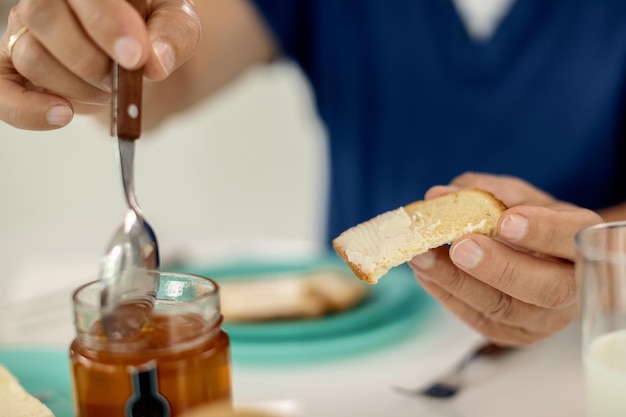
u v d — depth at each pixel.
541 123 0.94
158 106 0.89
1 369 0.54
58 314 0.72
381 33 0.99
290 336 0.66
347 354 0.64
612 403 0.46
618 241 0.48
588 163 0.93
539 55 0.92
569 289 0.52
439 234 0.52
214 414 0.44
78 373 0.46
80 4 0.46
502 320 0.55
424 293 0.74
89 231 1.53
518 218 0.50
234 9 0.98
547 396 0.57
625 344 0.47
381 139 1.02
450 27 0.95
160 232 1.57
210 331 0.47
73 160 1.58
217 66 0.98
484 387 0.58
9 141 1.56
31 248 1.44
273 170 1.58
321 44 1.03
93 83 0.50
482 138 0.96
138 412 0.45
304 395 0.58
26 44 0.50
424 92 0.98
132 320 0.46
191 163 1.58
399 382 0.59
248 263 0.83
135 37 0.46
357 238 0.53
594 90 0.91
